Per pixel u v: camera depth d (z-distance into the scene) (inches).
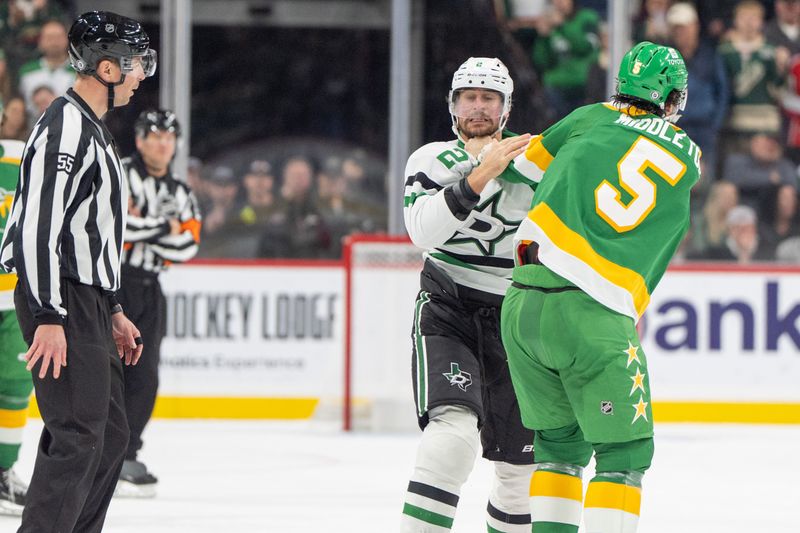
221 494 678.5
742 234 1257.4
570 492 402.0
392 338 995.3
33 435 900.0
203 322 1036.5
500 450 448.1
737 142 1293.1
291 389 1038.4
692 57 1299.2
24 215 387.2
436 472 414.0
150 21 1323.8
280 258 1295.5
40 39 1246.3
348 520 603.2
